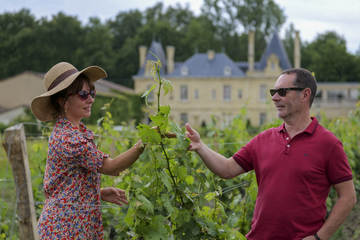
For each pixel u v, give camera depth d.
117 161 2.25
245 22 59.41
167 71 44.12
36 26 47.84
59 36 48.50
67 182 2.20
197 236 2.73
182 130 2.46
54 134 2.23
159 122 2.29
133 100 38.81
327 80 56.75
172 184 2.59
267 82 41.84
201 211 2.86
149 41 54.56
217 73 42.41
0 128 25.86
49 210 2.21
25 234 2.11
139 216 2.40
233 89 42.12
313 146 2.34
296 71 2.48
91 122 29.25
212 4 59.62
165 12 63.62
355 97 47.84
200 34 56.06
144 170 2.44
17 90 34.56
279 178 2.36
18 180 2.11
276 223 2.33
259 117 41.94
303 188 2.31
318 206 2.32
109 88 37.81
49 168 2.21
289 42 62.62
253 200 3.68
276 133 2.52
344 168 2.32
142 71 42.75
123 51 52.91
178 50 55.41
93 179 2.30
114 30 58.75
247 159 2.62
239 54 58.56
